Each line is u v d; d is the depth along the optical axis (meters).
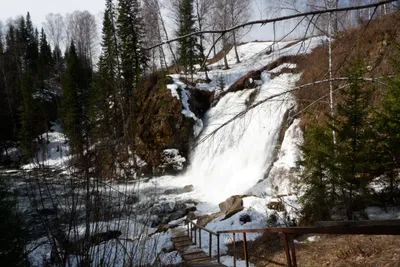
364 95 7.59
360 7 2.65
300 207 9.62
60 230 2.84
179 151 24.25
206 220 12.78
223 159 20.20
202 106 26.59
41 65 41.94
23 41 61.75
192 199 17.48
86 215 2.86
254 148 18.03
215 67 28.59
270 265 7.17
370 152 7.51
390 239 5.96
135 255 3.69
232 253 8.99
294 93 5.12
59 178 2.97
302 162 8.54
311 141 8.31
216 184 19.64
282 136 16.11
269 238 9.15
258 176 16.45
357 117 7.52
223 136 4.35
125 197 3.36
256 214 11.40
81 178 2.98
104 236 3.10
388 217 7.16
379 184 8.27
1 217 3.55
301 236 8.50
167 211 15.60
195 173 22.59
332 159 7.69
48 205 2.92
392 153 7.36
